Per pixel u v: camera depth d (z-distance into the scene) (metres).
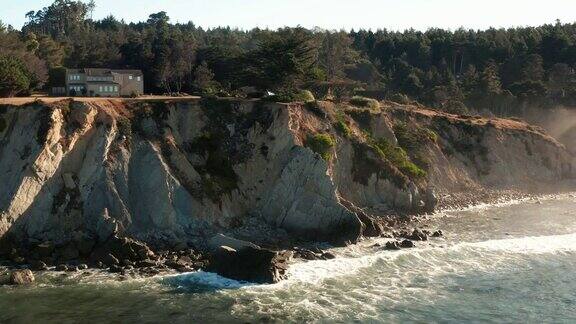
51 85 103.75
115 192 56.56
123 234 54.41
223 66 117.00
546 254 56.44
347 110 84.56
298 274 48.69
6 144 57.44
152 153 60.69
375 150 76.12
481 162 96.06
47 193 55.38
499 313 41.56
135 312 39.81
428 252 56.44
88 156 58.53
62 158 57.22
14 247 51.47
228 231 58.94
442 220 71.94
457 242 60.72
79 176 57.44
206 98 71.06
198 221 58.59
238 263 47.12
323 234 59.91
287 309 41.03
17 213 53.28
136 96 85.38
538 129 112.38
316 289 45.28
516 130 105.25
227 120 69.81
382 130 85.19
